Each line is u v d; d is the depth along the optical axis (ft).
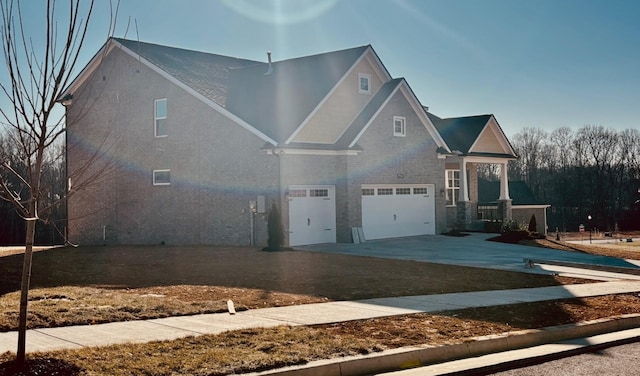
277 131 77.61
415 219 95.25
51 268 56.70
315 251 73.51
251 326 31.37
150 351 25.79
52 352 24.89
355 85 89.61
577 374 26.27
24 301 23.27
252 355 25.48
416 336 30.32
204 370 23.39
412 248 79.51
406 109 93.30
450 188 117.60
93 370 22.93
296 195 79.20
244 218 80.07
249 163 79.36
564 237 202.18
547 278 53.42
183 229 86.28
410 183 93.71
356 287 46.11
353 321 33.30
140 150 90.48
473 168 119.65
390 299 41.06
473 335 31.01
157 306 35.88
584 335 33.96
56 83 24.18
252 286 46.14
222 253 70.23
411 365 26.89
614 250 87.20
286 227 77.10
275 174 76.95
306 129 81.20
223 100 85.15
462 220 108.17
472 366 26.68
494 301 40.86
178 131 86.58
